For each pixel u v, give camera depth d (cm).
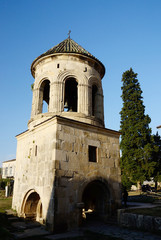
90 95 1659
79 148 1365
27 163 1530
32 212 1489
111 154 1570
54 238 996
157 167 3016
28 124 1662
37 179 1342
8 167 4891
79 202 1252
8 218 1405
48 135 1339
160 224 1055
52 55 1680
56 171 1195
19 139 1795
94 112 1778
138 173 2916
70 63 1664
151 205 1684
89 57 1734
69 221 1172
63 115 1482
